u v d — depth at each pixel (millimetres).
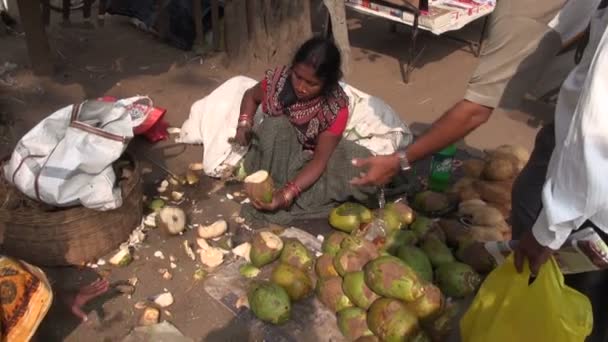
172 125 3912
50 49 4742
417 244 2727
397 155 2104
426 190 3273
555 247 1608
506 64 1806
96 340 2340
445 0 5172
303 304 2498
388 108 3490
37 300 2059
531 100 4375
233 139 3287
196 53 4965
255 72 4797
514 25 1770
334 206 3109
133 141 3627
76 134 2479
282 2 4648
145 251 2785
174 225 2834
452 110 1956
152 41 5184
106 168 2525
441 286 2516
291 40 4820
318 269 2551
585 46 1745
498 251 2064
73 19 5441
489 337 1961
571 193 1503
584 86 1438
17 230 2484
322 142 2959
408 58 5273
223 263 2740
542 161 1977
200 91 4422
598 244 1640
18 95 4145
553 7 1747
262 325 2412
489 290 1973
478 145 3855
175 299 2541
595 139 1417
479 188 3115
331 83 2838
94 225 2578
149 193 3199
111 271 2654
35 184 2422
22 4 4176
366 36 5719
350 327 2312
